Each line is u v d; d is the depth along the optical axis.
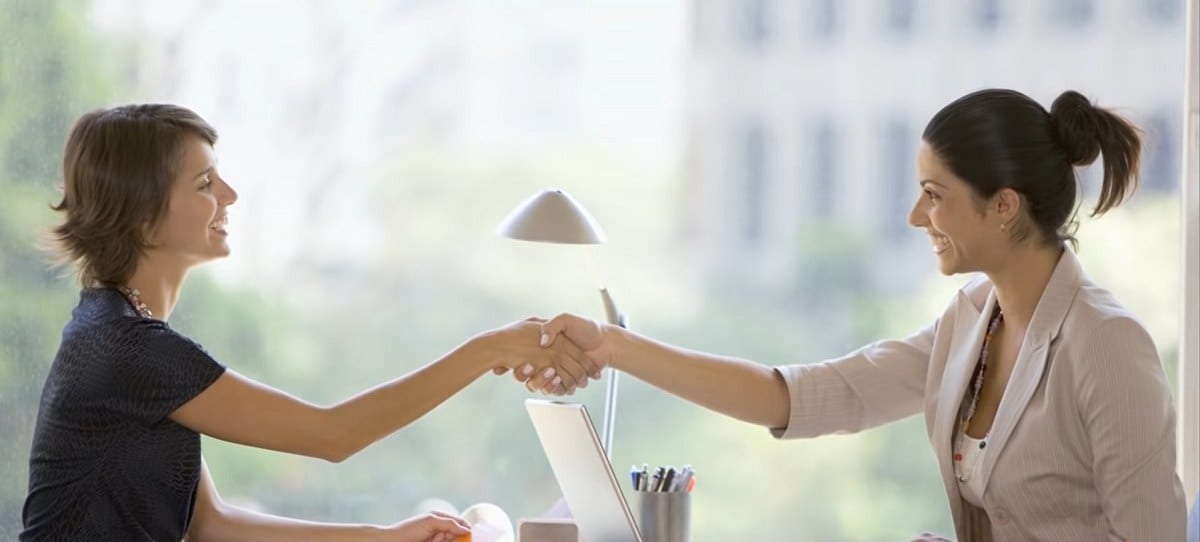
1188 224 2.27
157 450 1.69
